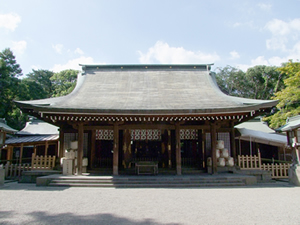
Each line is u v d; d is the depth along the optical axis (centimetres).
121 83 1880
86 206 781
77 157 1406
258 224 596
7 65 2855
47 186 1210
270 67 4100
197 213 696
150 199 895
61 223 601
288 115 2044
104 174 1420
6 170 1500
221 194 998
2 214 683
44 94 3719
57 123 1572
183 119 1403
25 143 1925
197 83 1888
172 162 1669
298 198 915
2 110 2675
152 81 1922
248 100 1488
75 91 1688
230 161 1512
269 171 1421
